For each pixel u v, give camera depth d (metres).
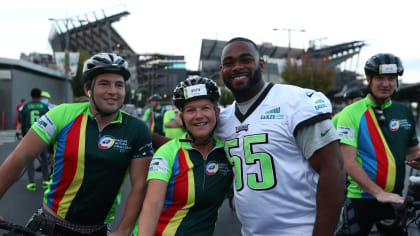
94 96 1.61
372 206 2.24
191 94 1.59
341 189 1.25
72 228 1.70
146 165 1.77
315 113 1.28
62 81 29.62
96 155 1.64
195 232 1.64
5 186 1.54
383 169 2.17
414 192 1.66
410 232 2.24
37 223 1.64
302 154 1.38
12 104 19.70
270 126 1.38
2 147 10.78
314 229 1.26
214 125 1.64
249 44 1.47
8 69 19.62
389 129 2.21
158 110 7.32
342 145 2.22
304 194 1.37
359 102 2.32
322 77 29.47
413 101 20.52
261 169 1.39
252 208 1.42
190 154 1.68
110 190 1.72
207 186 1.65
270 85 1.49
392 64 2.08
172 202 1.66
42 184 5.64
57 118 1.64
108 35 77.25
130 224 1.68
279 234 1.38
